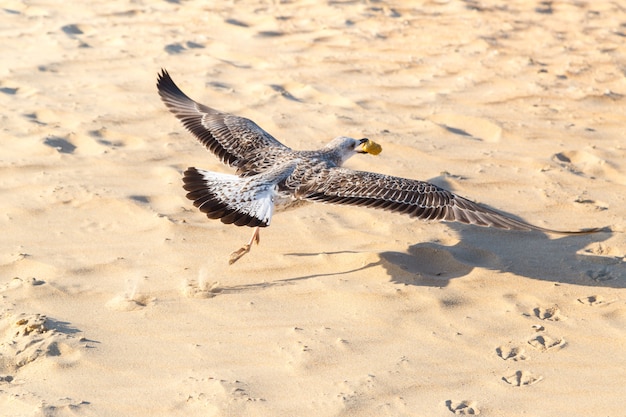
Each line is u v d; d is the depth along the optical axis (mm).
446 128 9008
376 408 4730
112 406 4715
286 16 12953
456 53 11516
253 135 6703
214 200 5691
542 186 7684
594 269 6258
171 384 4914
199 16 12805
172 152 8203
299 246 6598
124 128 8719
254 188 5820
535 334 5473
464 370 5105
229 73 10523
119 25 12219
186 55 11109
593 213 7180
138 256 6379
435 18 13031
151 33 11922
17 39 11414
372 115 9336
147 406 4719
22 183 7434
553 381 5000
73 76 10164
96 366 5070
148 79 10156
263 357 5195
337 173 5977
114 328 5473
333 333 5461
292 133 8758
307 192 5902
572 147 8586
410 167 8039
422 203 5738
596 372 5078
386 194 5777
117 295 5852
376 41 11922
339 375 5027
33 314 5562
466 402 4805
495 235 6789
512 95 10047
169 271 6188
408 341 5398
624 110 9719
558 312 5730
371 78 10539
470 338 5434
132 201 7160
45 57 10742
